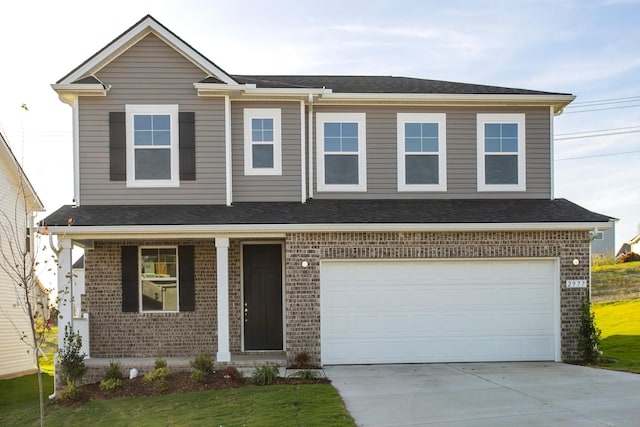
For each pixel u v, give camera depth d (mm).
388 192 14453
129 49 13742
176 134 13719
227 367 12180
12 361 19359
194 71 13805
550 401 9539
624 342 17328
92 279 14000
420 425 8359
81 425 9711
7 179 19156
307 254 12898
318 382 11219
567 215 13383
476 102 14578
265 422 8570
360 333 13148
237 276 14203
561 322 13273
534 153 14789
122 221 12398
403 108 14562
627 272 27438
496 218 13117
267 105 14125
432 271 13320
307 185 14320
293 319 12789
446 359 13273
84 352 13180
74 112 13586
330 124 14461
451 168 14594
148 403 10539
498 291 13398
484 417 8672
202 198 13711
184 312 14055
